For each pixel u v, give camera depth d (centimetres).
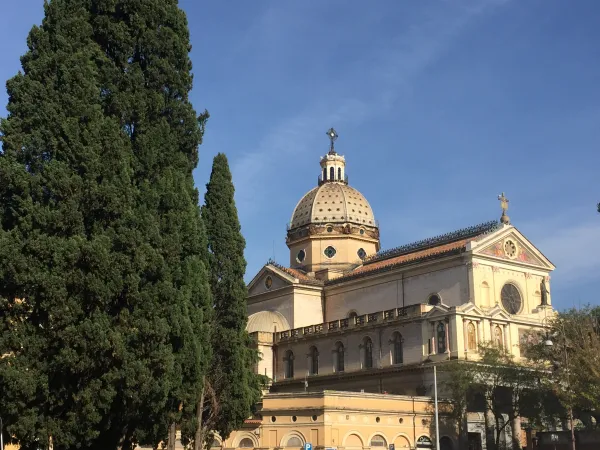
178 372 4038
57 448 3725
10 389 3416
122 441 4188
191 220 4334
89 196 3794
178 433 6838
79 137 3859
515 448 7494
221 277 5253
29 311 3641
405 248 9356
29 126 3850
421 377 7556
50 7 4203
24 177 3706
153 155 4322
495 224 8331
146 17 4503
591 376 6391
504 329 7825
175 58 4612
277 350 9438
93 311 3669
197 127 4719
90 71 4009
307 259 10356
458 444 7138
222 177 5462
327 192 10681
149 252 3856
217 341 5144
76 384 3638
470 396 7338
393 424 6900
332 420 6569
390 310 8125
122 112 4281
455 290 7950
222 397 5134
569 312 7381
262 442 6862
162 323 3803
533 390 7181
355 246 10312
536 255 8438
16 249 3547
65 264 3591
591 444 7206
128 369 3662
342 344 8675
